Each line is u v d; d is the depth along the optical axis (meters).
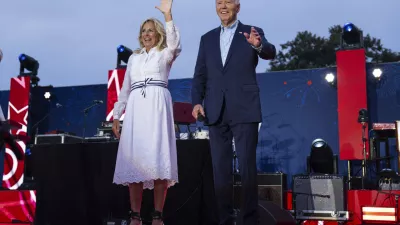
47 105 12.48
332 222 7.01
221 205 3.89
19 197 7.02
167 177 3.82
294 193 6.95
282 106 10.79
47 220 4.84
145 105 3.94
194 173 4.41
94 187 4.72
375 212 6.82
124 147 3.92
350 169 9.83
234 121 3.86
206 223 4.35
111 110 11.36
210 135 3.99
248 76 3.92
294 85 10.78
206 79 4.16
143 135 3.88
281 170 10.59
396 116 10.08
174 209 4.43
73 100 12.34
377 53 23.33
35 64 12.62
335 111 10.46
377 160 9.02
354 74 9.98
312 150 8.55
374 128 8.79
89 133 12.08
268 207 5.15
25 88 11.89
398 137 8.27
